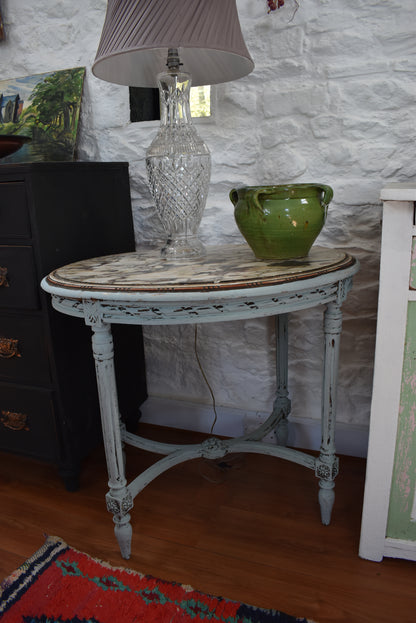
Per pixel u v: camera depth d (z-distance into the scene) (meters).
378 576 1.08
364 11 1.24
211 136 1.48
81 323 1.40
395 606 1.00
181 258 1.17
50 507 1.38
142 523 1.30
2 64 1.72
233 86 1.41
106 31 1.00
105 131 1.61
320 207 1.03
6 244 1.26
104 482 1.50
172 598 1.04
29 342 1.33
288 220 0.99
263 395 1.65
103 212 1.47
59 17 1.58
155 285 0.88
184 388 1.77
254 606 1.01
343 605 1.01
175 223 1.18
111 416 1.03
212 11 0.97
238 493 1.42
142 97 1.54
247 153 1.45
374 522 1.09
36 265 1.24
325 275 0.94
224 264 1.07
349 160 1.35
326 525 1.26
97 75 1.12
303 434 1.61
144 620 0.99
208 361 1.70
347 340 1.49
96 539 1.25
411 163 1.29
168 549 1.19
